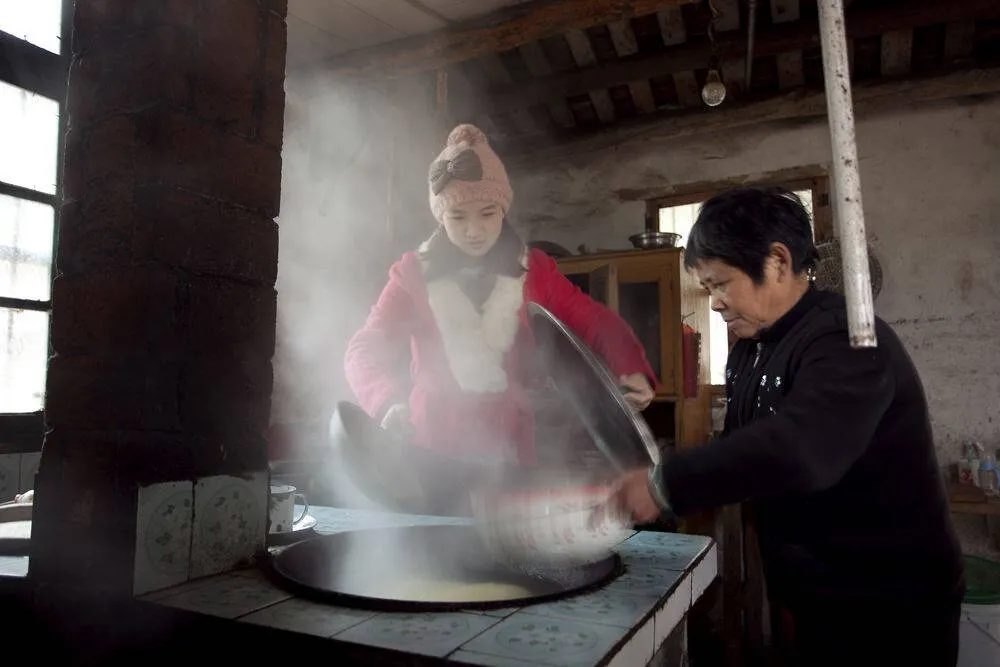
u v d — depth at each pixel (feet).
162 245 3.20
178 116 3.28
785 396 3.29
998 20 11.99
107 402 3.18
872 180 13.17
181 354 3.26
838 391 2.90
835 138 2.11
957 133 12.74
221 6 3.50
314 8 10.26
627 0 9.73
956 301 12.47
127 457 3.06
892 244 12.94
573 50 13.48
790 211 3.41
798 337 3.29
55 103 8.07
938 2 11.44
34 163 7.84
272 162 3.79
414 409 5.92
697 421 12.74
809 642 3.56
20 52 7.61
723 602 10.61
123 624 2.97
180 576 3.18
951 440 12.25
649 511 2.88
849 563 3.37
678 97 14.60
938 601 3.27
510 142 16.15
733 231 3.38
